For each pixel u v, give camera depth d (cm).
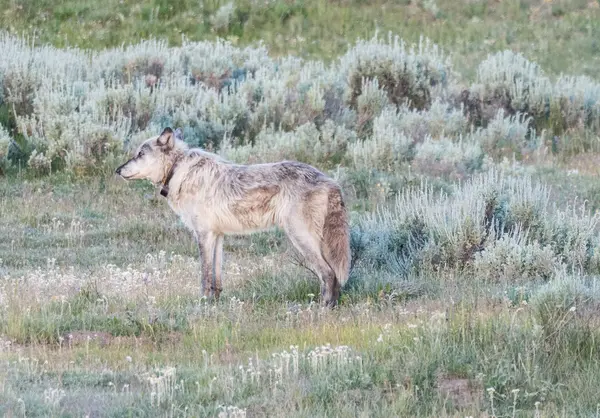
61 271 3066
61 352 2158
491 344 1986
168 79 5256
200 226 2634
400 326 2194
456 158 4338
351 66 5531
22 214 3719
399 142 4462
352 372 1878
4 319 2364
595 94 5519
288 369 1903
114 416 1703
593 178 4241
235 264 3078
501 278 2808
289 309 2502
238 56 5806
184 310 2497
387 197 3953
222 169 2622
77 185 4106
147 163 2645
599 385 1803
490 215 3212
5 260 3206
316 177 2591
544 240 3131
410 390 1770
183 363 2075
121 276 2797
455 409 1730
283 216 2569
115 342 2277
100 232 3556
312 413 1705
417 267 2961
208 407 1720
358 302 2572
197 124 4709
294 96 4978
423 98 5488
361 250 3008
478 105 5472
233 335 2264
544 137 5166
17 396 1773
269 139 4534
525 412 1717
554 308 2123
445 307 2383
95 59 5741
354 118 5041
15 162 4359
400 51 5788
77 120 4441
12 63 4922
